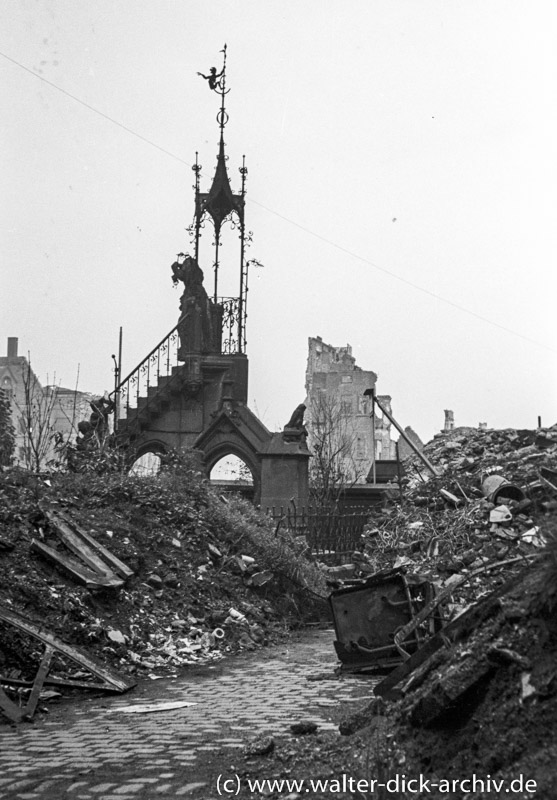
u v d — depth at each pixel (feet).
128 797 18.83
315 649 47.75
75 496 56.49
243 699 31.94
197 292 102.42
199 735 25.29
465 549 60.54
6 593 40.16
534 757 13.52
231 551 59.21
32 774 21.16
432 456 99.50
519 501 66.13
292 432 84.69
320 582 61.87
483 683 15.12
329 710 28.86
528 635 14.67
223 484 99.19
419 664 18.49
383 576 35.94
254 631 50.49
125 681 34.96
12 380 194.49
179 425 99.81
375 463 111.55
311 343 221.25
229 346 103.19
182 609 48.65
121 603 45.06
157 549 53.88
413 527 72.13
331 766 17.94
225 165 104.01
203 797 18.51
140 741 24.77
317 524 76.74
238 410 98.22
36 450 74.18
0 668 34.01
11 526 46.37
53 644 34.27
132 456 96.32
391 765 15.98
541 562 15.44
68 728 27.43
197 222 104.12
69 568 43.91
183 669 40.93
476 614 16.11
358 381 214.28
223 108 104.17
